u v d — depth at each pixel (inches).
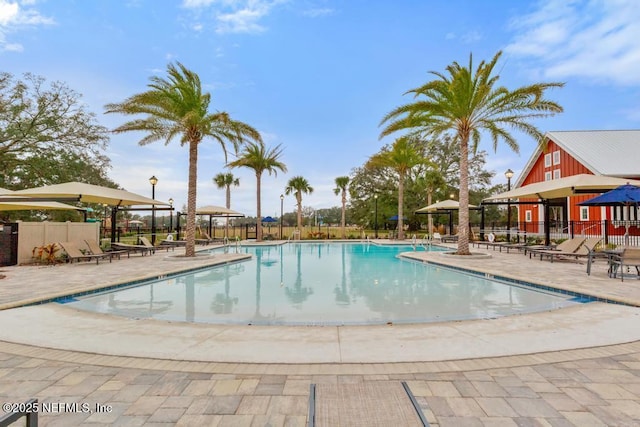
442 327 184.4
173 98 513.3
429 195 1245.1
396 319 218.2
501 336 166.1
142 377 121.9
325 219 2237.9
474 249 700.0
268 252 750.5
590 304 234.7
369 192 1590.8
